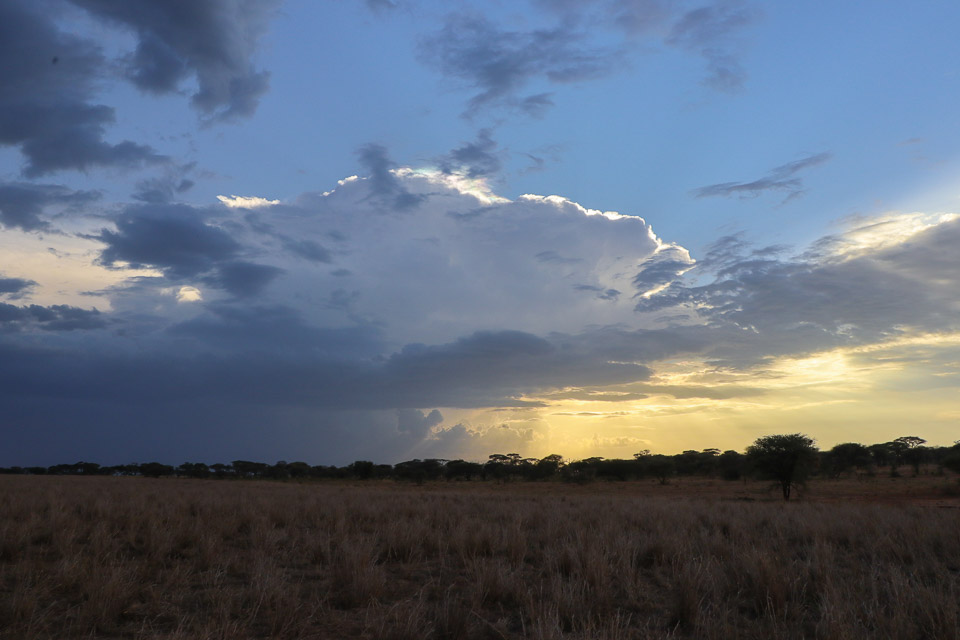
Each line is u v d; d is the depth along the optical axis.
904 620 6.69
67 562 9.29
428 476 107.69
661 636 6.97
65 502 20.56
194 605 8.04
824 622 6.67
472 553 12.21
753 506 24.31
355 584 8.65
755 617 7.89
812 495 50.84
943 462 65.56
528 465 113.19
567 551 10.87
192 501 23.08
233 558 11.02
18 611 7.06
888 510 20.00
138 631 6.87
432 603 8.48
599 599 7.93
